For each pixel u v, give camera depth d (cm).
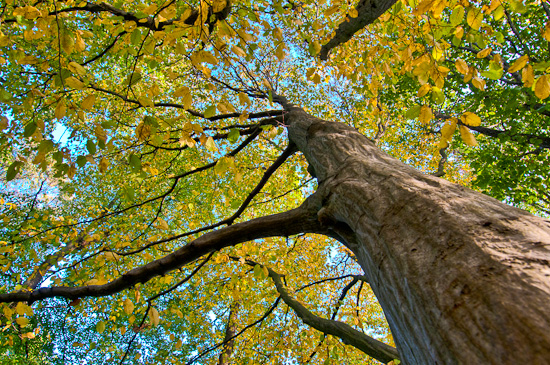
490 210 99
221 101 162
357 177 165
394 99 781
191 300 747
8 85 469
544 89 146
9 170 142
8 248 335
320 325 404
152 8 150
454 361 69
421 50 213
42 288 263
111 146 162
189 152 715
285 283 570
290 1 307
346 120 729
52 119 571
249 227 225
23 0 191
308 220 208
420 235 104
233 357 620
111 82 631
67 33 166
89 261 406
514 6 157
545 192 666
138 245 345
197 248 234
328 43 386
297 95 817
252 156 737
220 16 170
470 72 161
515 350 59
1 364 764
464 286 77
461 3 157
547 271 69
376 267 118
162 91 711
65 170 151
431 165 828
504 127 659
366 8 315
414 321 90
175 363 468
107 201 963
